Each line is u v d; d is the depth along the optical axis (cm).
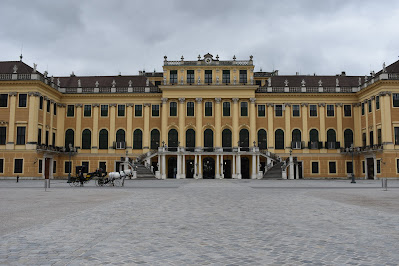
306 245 978
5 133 5775
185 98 6606
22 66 6159
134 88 6781
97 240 1038
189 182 4753
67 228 1223
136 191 2966
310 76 7225
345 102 6681
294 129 6681
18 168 5716
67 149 6681
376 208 1766
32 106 5750
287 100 6712
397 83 5659
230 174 6581
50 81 6362
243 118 6612
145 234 1123
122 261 822
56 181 5131
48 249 930
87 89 6775
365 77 6888
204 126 6588
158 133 6712
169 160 6619
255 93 6675
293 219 1413
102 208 1767
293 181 5075
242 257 857
